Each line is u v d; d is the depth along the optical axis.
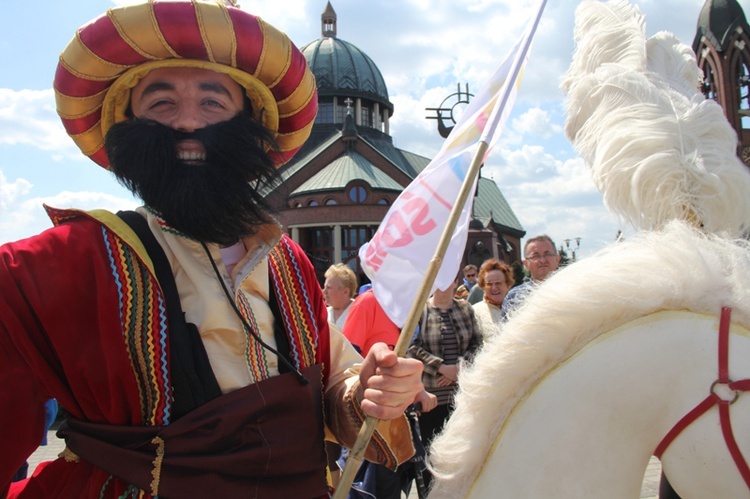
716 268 1.13
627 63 1.41
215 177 1.39
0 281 1.14
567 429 1.12
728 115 7.35
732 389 1.04
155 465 1.17
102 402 1.19
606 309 1.15
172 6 1.34
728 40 7.39
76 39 1.40
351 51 50.22
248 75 1.52
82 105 1.50
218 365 1.31
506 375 1.19
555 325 1.16
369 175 37.25
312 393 1.42
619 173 1.27
